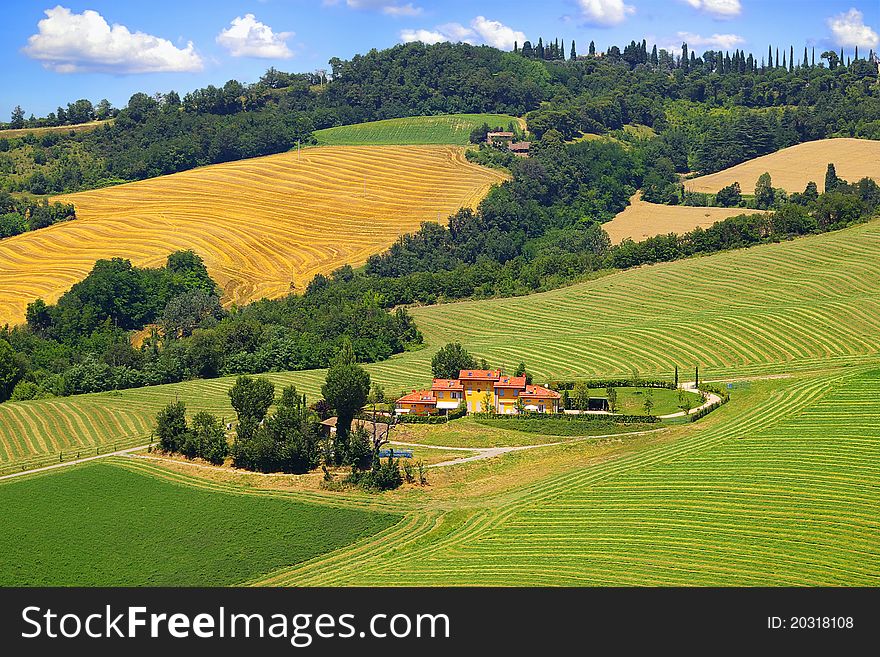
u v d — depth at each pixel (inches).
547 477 5433.1
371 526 4916.3
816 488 4813.0
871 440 5329.7
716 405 6496.1
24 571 4466.0
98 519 5059.1
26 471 5890.8
